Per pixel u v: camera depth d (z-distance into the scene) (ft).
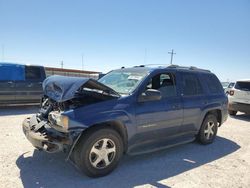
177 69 18.71
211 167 15.90
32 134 13.71
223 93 22.52
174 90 17.76
